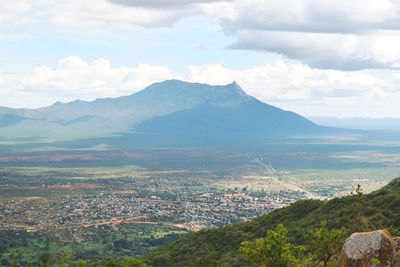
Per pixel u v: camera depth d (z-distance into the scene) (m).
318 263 70.81
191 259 112.31
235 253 105.00
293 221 124.44
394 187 132.38
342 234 69.81
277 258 64.31
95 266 130.25
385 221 97.31
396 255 36.53
